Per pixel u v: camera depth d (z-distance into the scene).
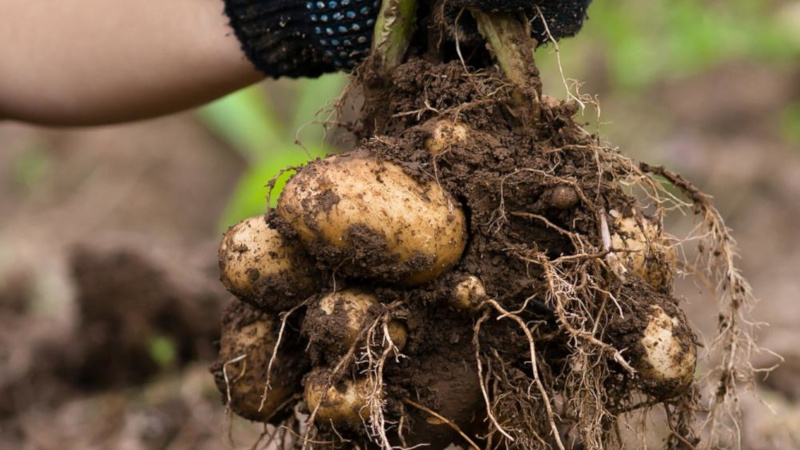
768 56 2.87
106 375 1.72
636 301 1.10
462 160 1.10
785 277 2.03
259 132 2.38
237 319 1.16
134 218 2.97
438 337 1.11
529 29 1.11
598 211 1.10
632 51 2.76
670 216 2.23
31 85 1.25
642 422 1.13
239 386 1.15
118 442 1.52
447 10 1.10
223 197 3.05
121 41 1.22
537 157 1.10
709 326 1.75
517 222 1.10
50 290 2.24
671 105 2.88
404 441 1.10
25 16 1.24
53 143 3.25
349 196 1.07
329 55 1.15
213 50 1.19
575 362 1.09
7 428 1.58
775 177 2.57
